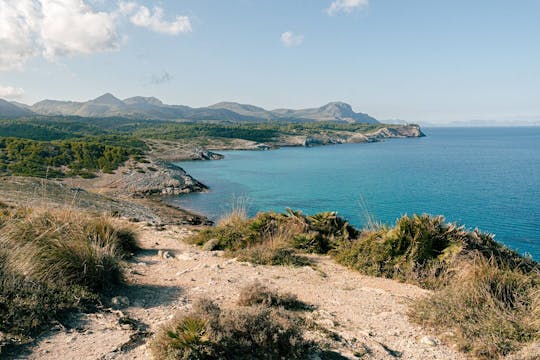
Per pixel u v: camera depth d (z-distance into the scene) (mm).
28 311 4406
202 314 4340
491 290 6316
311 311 5938
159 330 4184
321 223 12008
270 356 4023
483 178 64062
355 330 5301
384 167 84875
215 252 10398
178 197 49000
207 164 95688
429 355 4734
